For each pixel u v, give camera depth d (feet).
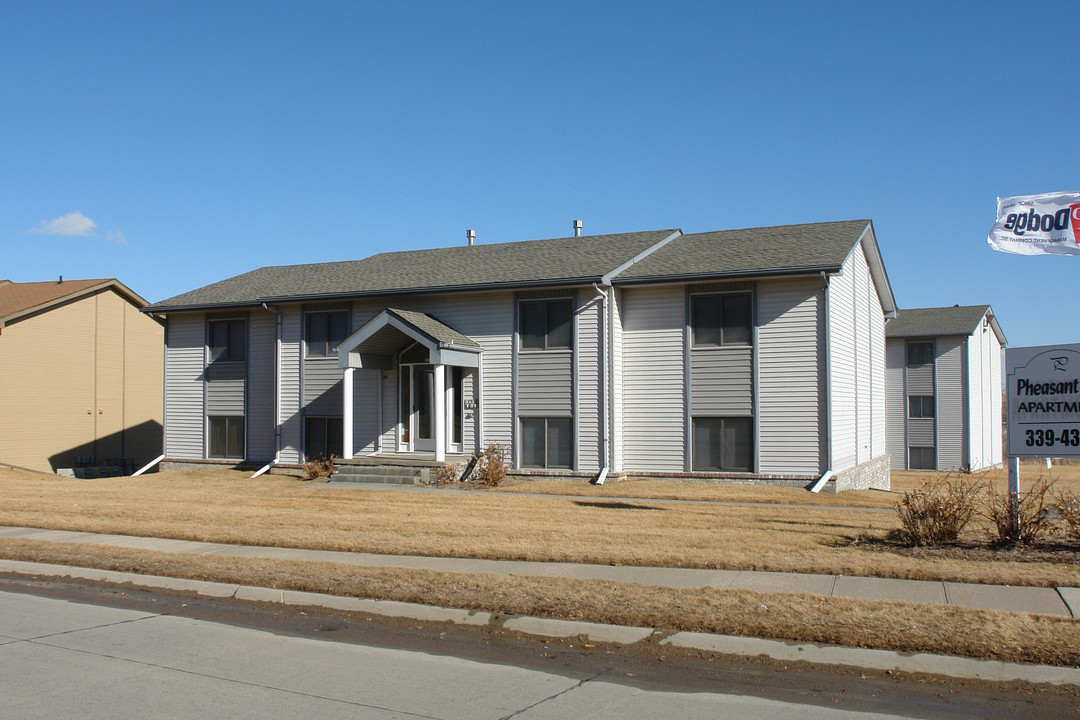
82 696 21.44
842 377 73.56
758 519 50.80
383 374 81.51
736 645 25.41
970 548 38.29
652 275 71.20
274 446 87.45
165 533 46.32
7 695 21.52
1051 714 20.25
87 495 65.98
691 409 72.38
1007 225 44.01
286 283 90.79
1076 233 42.65
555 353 74.59
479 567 36.50
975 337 144.77
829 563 35.06
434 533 45.16
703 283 72.02
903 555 37.09
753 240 79.61
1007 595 29.73
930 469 141.49
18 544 43.27
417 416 80.23
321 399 83.97
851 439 76.07
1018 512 38.55
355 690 22.03
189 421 92.12
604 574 34.68
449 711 20.39
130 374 121.80
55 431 110.32
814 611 27.53
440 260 89.45
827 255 69.05
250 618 30.48
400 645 26.71
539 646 26.48
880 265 86.79
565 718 19.92
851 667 23.91
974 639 24.38
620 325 74.64
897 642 24.58
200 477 82.94
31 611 31.58
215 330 91.66
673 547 39.88
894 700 21.25
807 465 68.74
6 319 103.45
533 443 75.25
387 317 73.56
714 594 30.12
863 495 65.87
